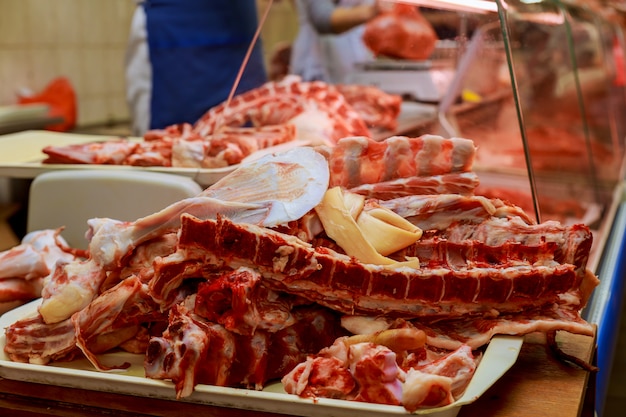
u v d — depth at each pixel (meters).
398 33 2.48
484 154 2.23
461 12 2.32
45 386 1.27
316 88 2.44
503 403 1.21
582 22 2.92
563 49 2.61
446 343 1.30
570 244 1.39
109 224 1.36
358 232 1.32
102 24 5.65
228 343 1.21
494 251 1.38
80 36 5.44
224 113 2.30
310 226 1.36
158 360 1.19
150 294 1.28
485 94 2.32
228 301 1.21
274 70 2.56
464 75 2.39
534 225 1.44
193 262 1.27
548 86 2.46
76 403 1.25
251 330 1.21
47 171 2.09
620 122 3.34
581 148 2.55
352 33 2.57
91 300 1.35
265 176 1.39
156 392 1.21
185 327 1.19
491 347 1.28
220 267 1.27
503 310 1.34
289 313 1.28
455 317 1.33
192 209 1.33
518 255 1.38
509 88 2.19
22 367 1.27
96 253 1.35
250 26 2.78
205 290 1.21
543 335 1.46
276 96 2.35
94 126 5.59
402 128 2.31
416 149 1.46
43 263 1.71
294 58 2.64
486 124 2.26
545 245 1.38
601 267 2.10
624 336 3.48
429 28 2.45
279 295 1.30
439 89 2.46
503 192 2.01
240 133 2.21
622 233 2.43
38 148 2.53
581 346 1.40
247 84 2.34
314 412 1.14
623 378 3.20
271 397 1.14
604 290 1.93
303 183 1.37
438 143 1.46
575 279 1.34
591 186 2.54
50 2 5.12
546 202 2.09
